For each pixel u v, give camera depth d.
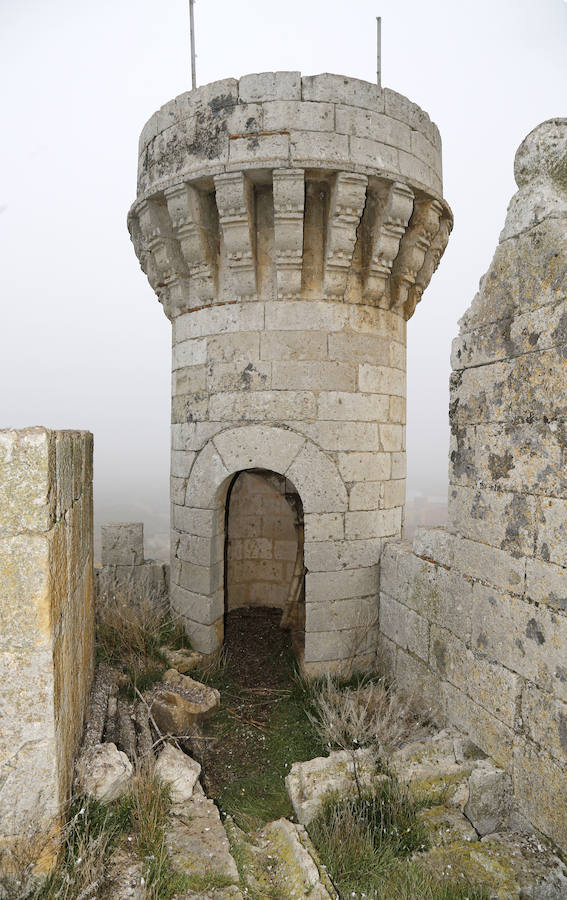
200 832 3.04
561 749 2.95
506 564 3.44
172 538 6.27
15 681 2.41
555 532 3.02
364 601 5.47
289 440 5.28
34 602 2.39
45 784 2.46
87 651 4.29
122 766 3.16
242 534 8.38
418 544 4.65
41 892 2.40
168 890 2.61
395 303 5.70
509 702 3.38
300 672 5.59
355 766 3.47
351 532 5.39
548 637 3.06
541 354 3.15
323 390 5.29
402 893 2.72
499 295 3.54
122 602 6.02
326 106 4.76
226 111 4.83
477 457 3.77
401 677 4.92
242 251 5.09
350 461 5.38
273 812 3.63
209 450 5.59
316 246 5.26
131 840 2.89
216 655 5.81
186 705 4.55
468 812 3.34
